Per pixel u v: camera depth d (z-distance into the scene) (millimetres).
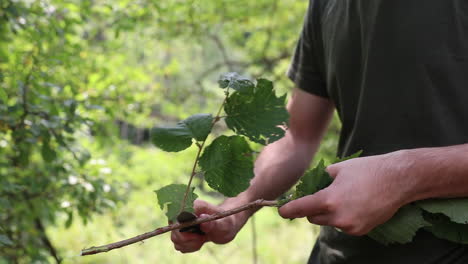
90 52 2785
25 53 1896
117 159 2961
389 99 917
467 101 864
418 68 887
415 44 889
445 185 746
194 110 3998
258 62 4305
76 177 1990
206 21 3650
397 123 910
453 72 868
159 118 3801
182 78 5078
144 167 3479
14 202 1885
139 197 3193
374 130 938
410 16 894
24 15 1848
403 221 782
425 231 874
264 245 5699
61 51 2131
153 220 3518
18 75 1710
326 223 748
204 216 751
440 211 769
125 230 3549
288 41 4250
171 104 3717
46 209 1945
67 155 2084
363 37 960
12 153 1875
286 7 4051
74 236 3312
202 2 3525
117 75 2572
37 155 2084
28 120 1723
